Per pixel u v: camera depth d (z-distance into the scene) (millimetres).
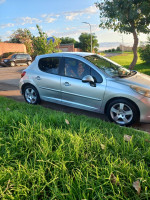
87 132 2912
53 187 1745
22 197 1645
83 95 4328
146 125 4031
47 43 18969
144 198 1662
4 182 1754
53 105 5477
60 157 2158
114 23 14266
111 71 4348
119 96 3826
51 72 4891
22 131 2727
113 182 1774
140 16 12898
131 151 2363
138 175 1902
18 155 2268
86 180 1732
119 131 3295
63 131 2916
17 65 22859
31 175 1819
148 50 18031
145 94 3666
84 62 4336
